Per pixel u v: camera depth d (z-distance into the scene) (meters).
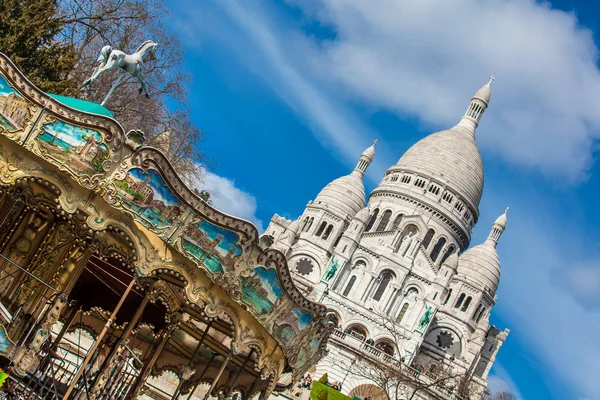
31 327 20.11
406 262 110.44
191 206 19.58
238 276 20.64
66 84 39.44
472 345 115.56
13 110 18.17
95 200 19.23
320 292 105.50
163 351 29.00
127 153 18.89
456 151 130.12
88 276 27.59
